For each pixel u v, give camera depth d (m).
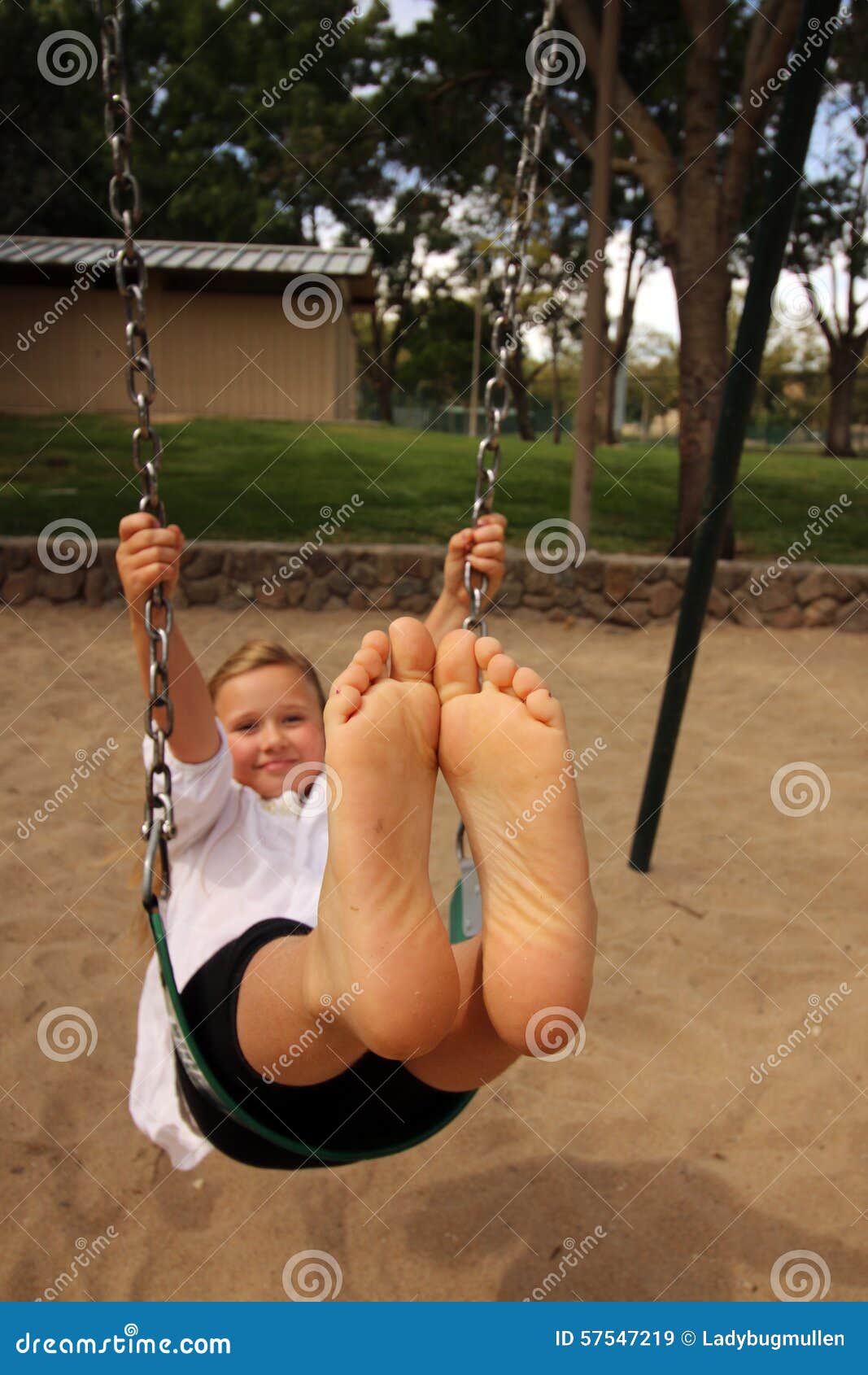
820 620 7.21
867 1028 2.73
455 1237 2.11
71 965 2.98
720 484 3.29
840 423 19.81
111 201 1.74
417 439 13.37
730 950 3.11
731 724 5.20
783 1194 2.22
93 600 7.15
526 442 15.80
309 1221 2.15
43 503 8.82
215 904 1.81
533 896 1.49
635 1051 2.66
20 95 16.27
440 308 23.58
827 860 3.72
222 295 16.20
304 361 16.38
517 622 7.32
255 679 2.24
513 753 1.53
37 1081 2.51
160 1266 2.04
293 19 13.49
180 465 10.55
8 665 5.84
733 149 7.73
